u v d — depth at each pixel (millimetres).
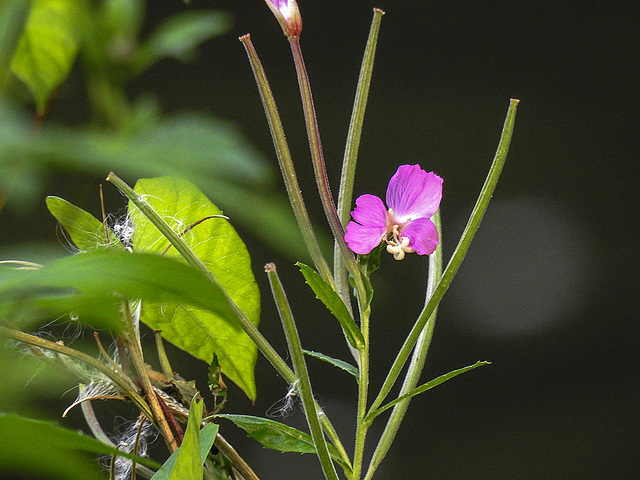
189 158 469
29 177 575
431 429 2014
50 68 686
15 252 462
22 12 560
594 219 2287
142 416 728
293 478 1761
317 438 693
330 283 715
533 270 2230
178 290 432
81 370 717
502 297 2211
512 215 2289
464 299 2201
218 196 456
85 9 625
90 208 1656
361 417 716
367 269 710
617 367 2121
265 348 708
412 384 727
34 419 484
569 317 2178
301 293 2020
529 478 1944
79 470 424
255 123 2258
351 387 1993
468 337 2158
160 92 2199
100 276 430
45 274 436
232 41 2301
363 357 714
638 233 2266
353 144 714
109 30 626
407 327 2088
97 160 429
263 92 699
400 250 707
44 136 431
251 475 726
